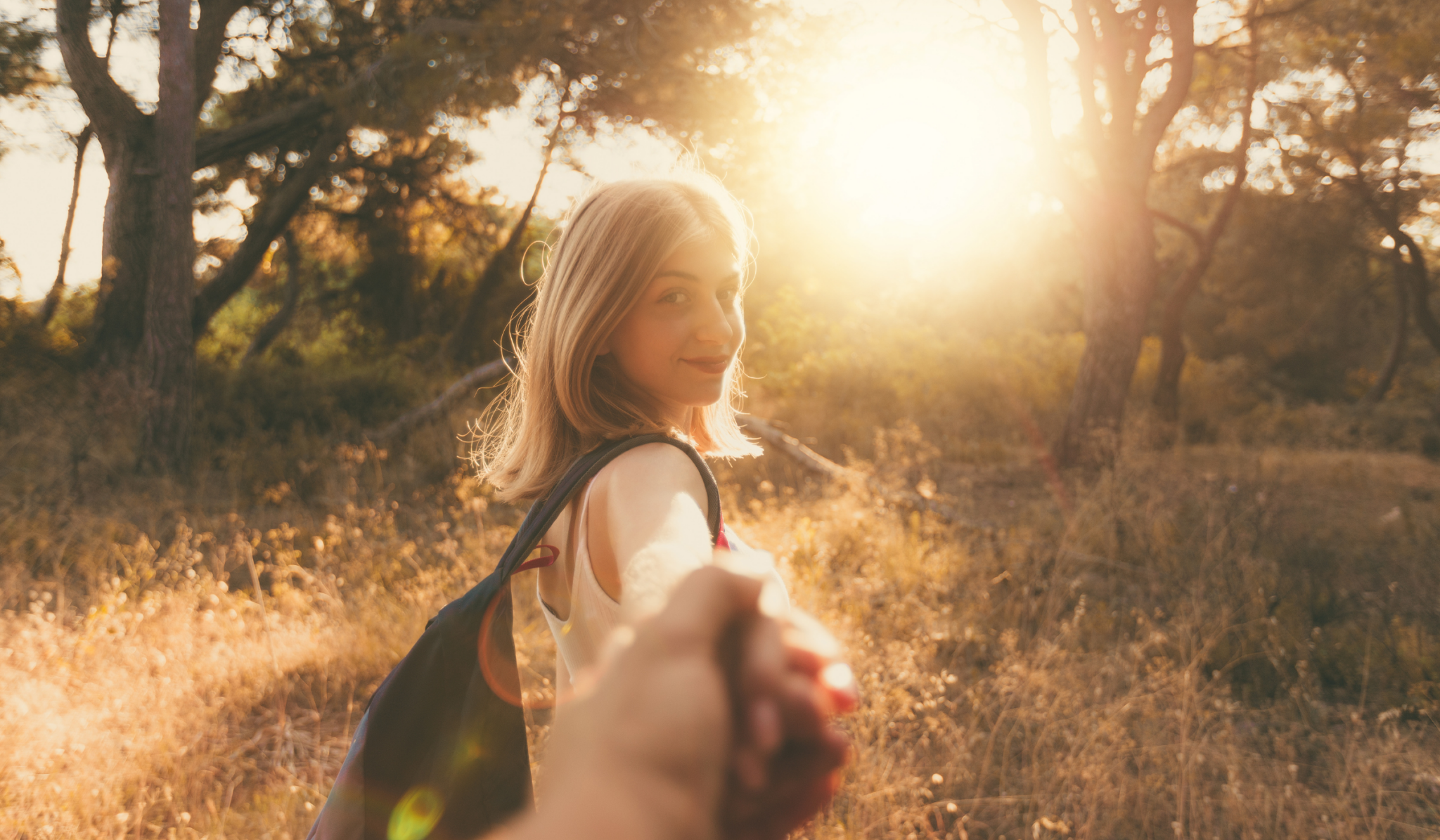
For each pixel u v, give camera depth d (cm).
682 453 85
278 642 394
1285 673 367
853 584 434
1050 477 900
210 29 1023
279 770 300
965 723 328
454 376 1364
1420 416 1533
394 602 435
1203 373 1712
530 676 358
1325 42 1203
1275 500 616
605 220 94
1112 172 970
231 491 708
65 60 901
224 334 1747
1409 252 1733
